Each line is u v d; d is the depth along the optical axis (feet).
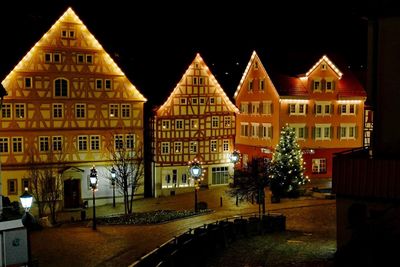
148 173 173.88
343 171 66.74
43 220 115.44
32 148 148.46
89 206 155.33
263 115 184.14
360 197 65.62
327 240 88.22
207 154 176.55
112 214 141.18
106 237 99.45
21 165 146.82
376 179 64.18
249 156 192.34
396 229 52.85
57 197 140.36
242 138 196.65
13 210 75.20
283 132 155.94
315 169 180.55
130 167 153.99
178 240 68.28
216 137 177.78
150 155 172.04
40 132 149.28
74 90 153.17
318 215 129.18
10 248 69.15
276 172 151.53
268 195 161.89
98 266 76.89
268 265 63.93
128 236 100.78
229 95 206.18
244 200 153.07
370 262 47.19
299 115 177.78
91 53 154.92
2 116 145.18
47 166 149.28
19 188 146.82
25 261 70.18
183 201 158.61
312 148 179.32
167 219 120.26
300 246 79.92
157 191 168.86
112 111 158.10
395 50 66.23
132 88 160.04
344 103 181.78
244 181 132.05
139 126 161.07
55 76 150.71
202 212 132.57
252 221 96.99
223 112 178.70
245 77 194.29
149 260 57.67
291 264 63.93
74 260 80.69
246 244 83.05
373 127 68.28
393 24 66.18
